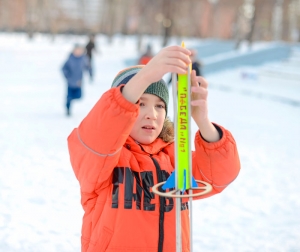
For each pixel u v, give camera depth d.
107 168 1.88
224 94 15.81
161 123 2.05
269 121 10.60
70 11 63.69
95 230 1.97
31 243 3.78
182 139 1.70
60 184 5.26
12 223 4.14
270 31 47.03
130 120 1.79
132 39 45.94
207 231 4.27
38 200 4.73
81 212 4.49
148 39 40.66
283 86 17.14
